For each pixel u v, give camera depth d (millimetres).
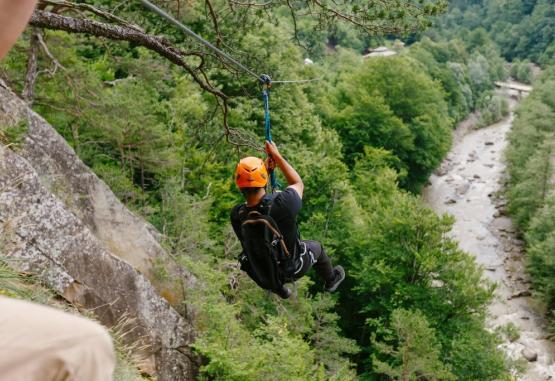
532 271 38812
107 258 10414
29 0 1016
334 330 23656
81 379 878
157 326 11852
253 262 4645
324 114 51188
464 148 71688
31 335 876
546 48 121000
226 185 23562
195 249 18344
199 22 14023
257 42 23734
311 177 28500
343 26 10578
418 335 22734
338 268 6051
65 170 11711
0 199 8055
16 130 10172
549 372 31062
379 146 51031
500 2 142250
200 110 22812
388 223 28359
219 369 13172
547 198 44719
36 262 8406
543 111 59938
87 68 18125
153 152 19875
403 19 9492
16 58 16875
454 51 96500
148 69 17250
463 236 47125
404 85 56812
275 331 15648
